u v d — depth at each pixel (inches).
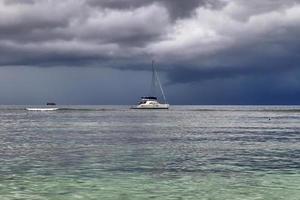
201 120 4175.7
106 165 1157.1
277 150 1563.7
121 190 844.0
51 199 771.4
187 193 822.5
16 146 1673.2
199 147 1651.1
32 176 989.2
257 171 1072.8
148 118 4569.4
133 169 1090.7
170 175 1007.0
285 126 3147.1
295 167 1141.7
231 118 4751.5
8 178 964.0
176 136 2193.7
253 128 2883.9
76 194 809.5
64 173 1029.2
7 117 4778.5
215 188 866.8
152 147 1642.5
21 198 778.2
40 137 2111.2
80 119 4239.7
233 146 1702.8
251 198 785.6
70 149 1558.8
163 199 776.3
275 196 802.2
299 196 802.2
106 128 2834.6
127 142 1845.5
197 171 1067.3
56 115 5482.3
